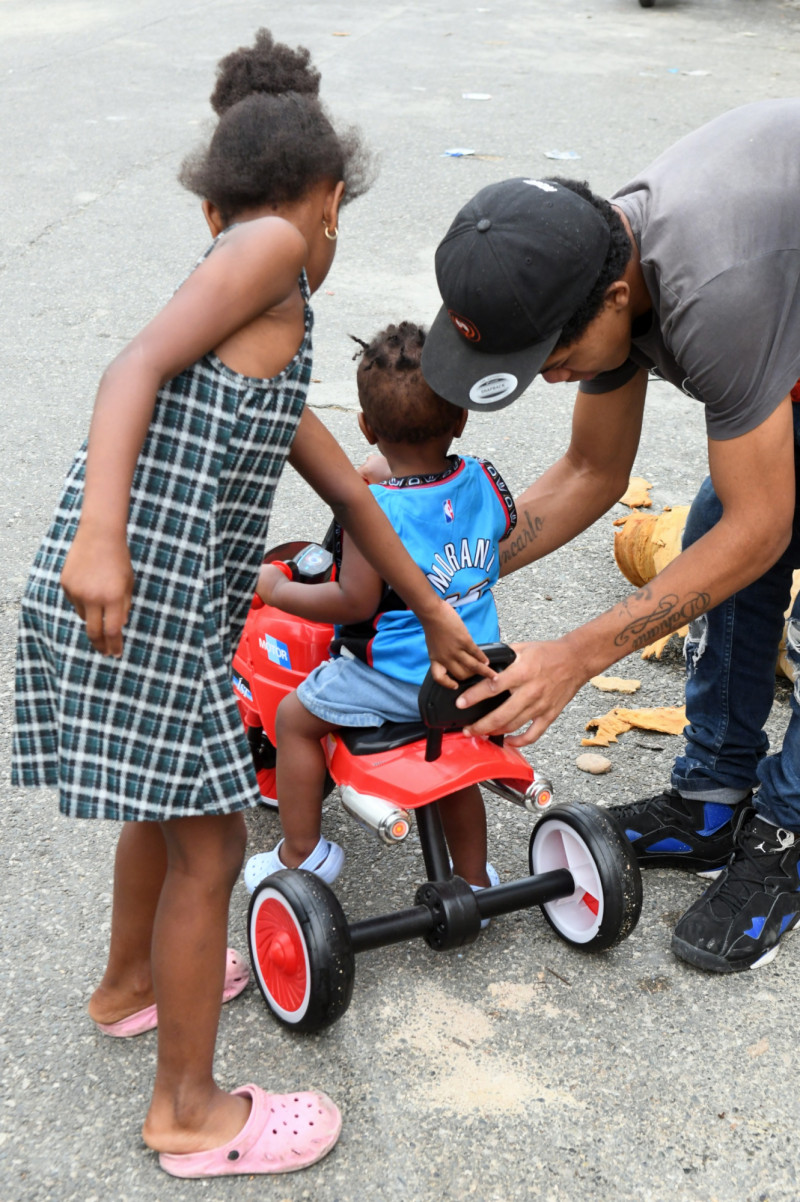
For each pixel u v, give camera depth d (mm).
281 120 1842
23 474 4312
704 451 4590
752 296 1975
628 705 3271
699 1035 2223
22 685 1826
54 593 1751
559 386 5199
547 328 2033
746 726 2576
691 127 8742
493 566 2447
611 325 2109
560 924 2426
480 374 2094
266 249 1680
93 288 5996
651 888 2629
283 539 3939
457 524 2359
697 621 2547
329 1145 1956
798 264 2006
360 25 12344
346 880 2598
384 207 7027
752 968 2389
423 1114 2045
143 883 2066
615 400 2514
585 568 3871
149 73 10312
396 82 9984
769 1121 2045
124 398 1590
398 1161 1960
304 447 1941
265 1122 1942
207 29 12133
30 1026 2201
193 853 1865
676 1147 1991
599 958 2410
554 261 1985
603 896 2268
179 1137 1907
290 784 2410
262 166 1821
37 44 11578
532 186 2055
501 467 4418
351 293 5789
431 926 2213
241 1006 2277
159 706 1758
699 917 2408
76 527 1763
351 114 8969
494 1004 2287
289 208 1857
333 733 2369
